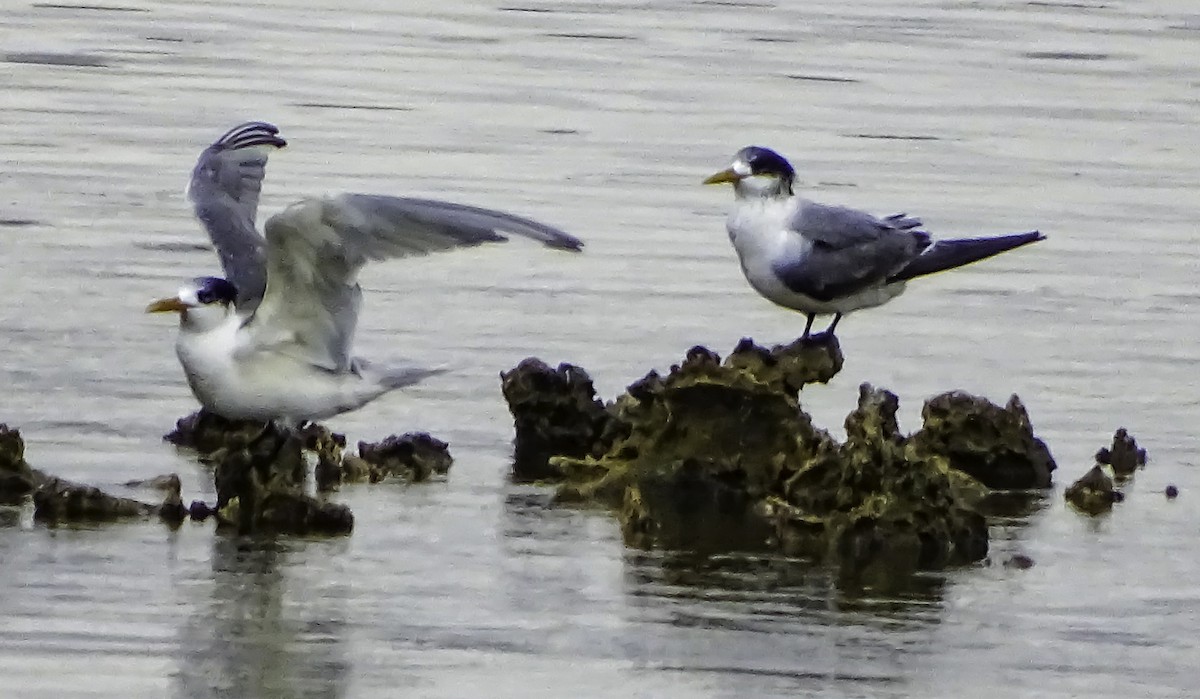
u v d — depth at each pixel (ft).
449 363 57.52
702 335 61.31
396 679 37.91
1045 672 39.24
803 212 57.41
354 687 37.47
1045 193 80.94
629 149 85.66
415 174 79.77
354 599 41.45
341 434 50.75
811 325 59.77
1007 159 86.48
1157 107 97.19
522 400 49.98
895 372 58.18
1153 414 55.47
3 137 81.56
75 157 79.15
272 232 41.60
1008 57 107.04
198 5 112.88
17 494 46.44
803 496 45.83
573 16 114.52
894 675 38.81
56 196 73.41
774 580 43.29
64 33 103.50
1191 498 49.32
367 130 86.94
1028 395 56.70
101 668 37.88
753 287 59.88
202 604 40.91
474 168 81.20
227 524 44.80
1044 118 94.32
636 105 93.97
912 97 97.45
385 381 44.42
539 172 80.94
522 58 103.19
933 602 42.42
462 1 117.91
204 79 94.99
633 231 72.79
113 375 55.01
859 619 41.34
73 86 91.76
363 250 42.11
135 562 42.88
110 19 107.86
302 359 43.75
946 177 83.10
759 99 96.22
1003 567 44.52
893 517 44.78
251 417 44.34
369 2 116.26
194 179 48.52
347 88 94.99
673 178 80.89
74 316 59.93
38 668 37.76
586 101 94.48
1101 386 57.72
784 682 38.29
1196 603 42.83
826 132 90.22
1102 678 39.09
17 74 93.30
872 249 57.26
